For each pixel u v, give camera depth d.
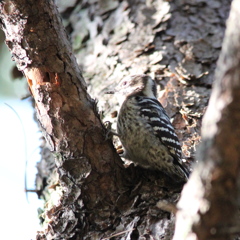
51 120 8.98
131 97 10.88
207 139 5.64
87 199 9.08
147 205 9.12
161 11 14.39
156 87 11.94
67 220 9.08
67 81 8.98
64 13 16.11
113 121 11.93
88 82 13.73
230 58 5.46
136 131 10.42
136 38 13.96
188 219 5.65
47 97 8.92
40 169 12.30
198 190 5.63
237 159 5.50
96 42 14.70
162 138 10.24
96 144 9.14
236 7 5.52
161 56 13.09
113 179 9.27
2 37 16.06
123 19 14.69
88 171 9.03
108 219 9.04
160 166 10.30
